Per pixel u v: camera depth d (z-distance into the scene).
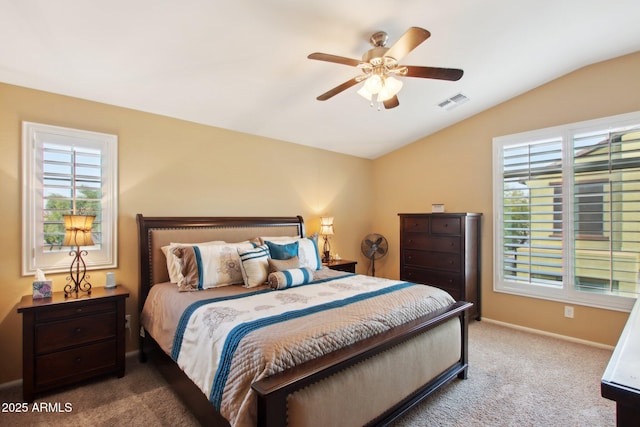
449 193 4.35
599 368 2.72
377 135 4.38
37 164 2.57
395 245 5.04
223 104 3.13
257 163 3.94
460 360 2.55
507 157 3.80
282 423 1.36
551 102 3.46
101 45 2.15
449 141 4.34
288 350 1.50
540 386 2.44
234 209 3.72
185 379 2.06
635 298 2.98
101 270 2.86
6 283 2.45
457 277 3.77
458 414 2.09
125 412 2.12
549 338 3.40
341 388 1.60
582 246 3.27
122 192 2.96
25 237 2.52
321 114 3.60
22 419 2.04
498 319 3.87
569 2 2.23
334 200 4.84
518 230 3.71
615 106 3.08
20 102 2.52
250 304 2.15
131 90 2.73
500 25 2.40
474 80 3.22
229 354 1.61
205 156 3.50
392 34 2.34
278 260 2.94
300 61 2.55
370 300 2.24
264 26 2.12
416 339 2.12
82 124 2.78
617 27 2.55
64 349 2.34
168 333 2.31
